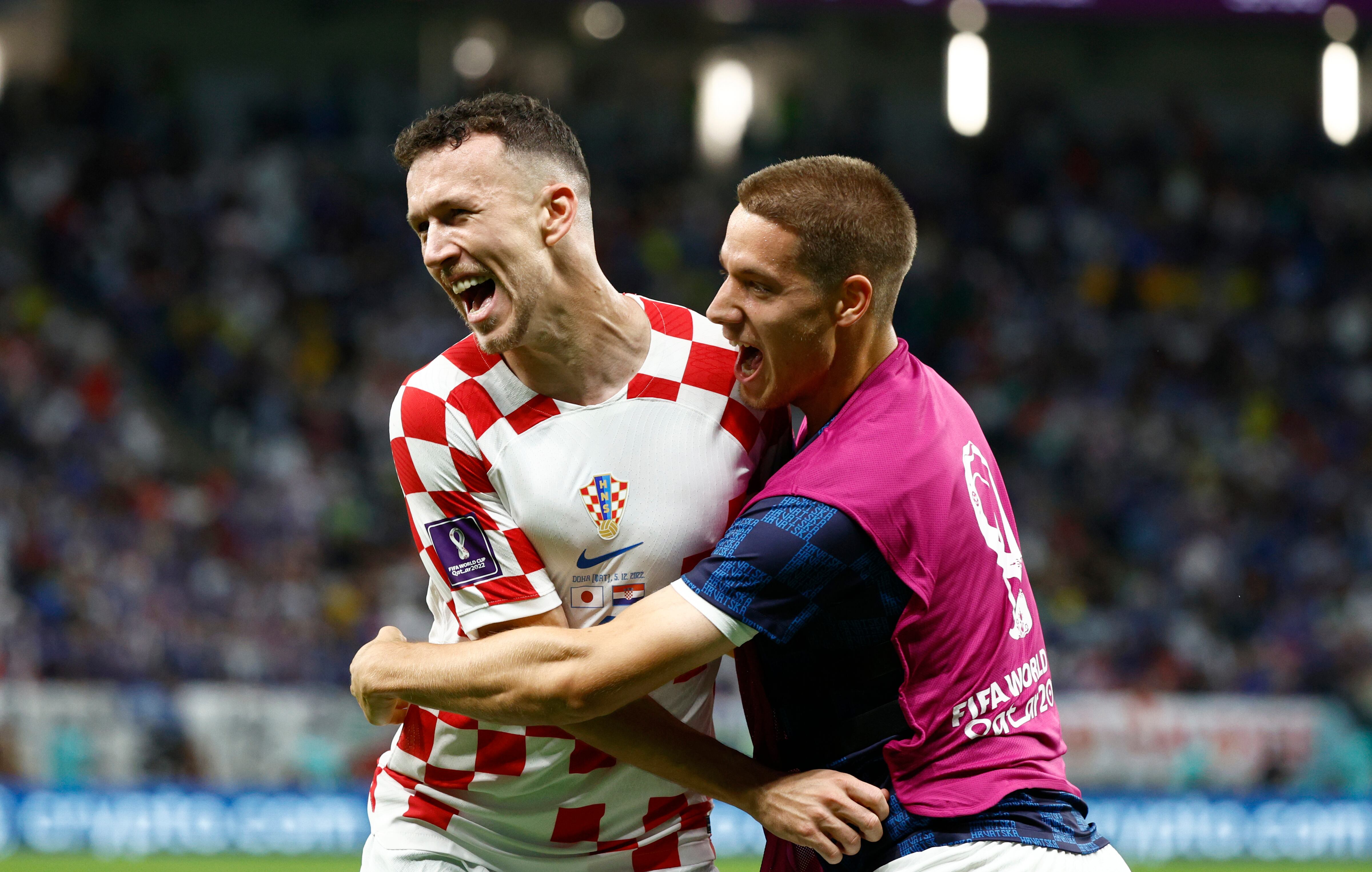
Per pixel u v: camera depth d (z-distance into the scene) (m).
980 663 9.66
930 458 9.61
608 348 10.07
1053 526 52.31
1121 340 61.41
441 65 65.44
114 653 40.31
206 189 60.84
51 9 62.47
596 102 66.69
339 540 48.72
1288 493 55.12
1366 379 60.56
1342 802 40.41
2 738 35.31
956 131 68.00
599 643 9.26
